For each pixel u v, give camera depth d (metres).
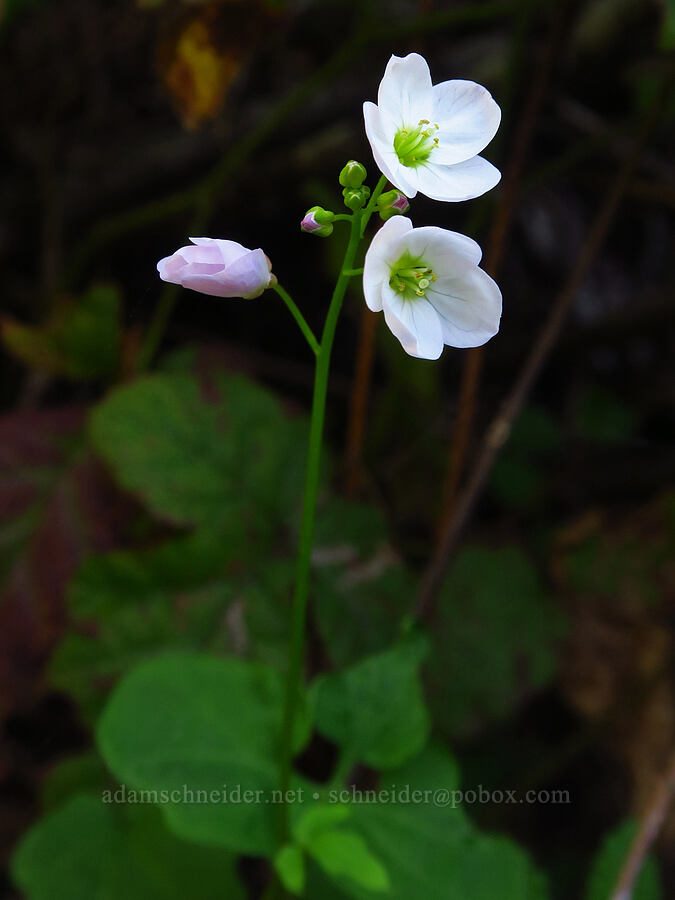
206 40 0.19
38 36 0.24
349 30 0.24
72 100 0.24
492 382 0.25
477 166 0.12
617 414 0.25
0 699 0.17
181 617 0.18
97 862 0.15
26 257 0.25
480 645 0.19
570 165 0.23
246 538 0.18
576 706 0.21
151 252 0.25
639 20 0.21
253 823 0.13
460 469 0.20
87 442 0.19
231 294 0.11
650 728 0.21
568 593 0.22
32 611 0.18
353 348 0.25
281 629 0.18
